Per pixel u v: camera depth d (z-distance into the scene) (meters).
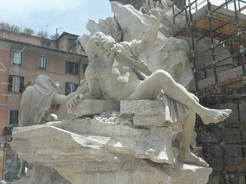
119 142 3.92
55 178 4.80
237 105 6.48
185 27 6.85
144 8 7.23
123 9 7.32
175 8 7.68
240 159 6.11
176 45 6.43
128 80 4.64
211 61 7.34
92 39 4.69
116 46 4.64
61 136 4.09
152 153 3.62
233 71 5.92
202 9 6.75
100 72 4.70
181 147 4.46
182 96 4.00
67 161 4.07
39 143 4.42
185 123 4.33
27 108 5.83
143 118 3.91
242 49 5.93
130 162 3.83
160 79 4.03
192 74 6.66
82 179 3.99
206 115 3.95
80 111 4.56
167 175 3.73
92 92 4.82
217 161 6.27
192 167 4.18
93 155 3.88
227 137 6.46
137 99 4.20
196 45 7.24
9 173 5.55
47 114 5.86
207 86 6.42
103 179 3.89
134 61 4.77
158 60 6.44
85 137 4.04
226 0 6.85
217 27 7.26
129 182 3.78
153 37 4.67
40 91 5.94
